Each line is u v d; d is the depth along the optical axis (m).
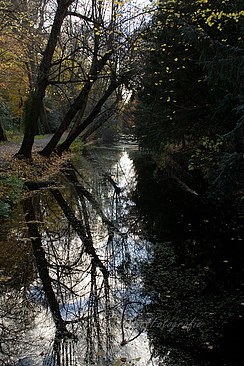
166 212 7.45
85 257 4.94
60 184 10.66
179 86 9.10
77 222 6.74
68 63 11.34
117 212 7.59
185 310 3.42
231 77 5.33
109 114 16.05
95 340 2.96
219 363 2.62
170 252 5.03
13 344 2.94
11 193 8.11
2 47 15.51
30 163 11.33
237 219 6.54
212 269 4.38
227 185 5.69
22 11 12.80
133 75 10.06
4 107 27.75
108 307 3.53
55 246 5.37
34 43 13.53
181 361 2.66
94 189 10.30
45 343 2.94
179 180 11.66
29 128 11.29
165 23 8.39
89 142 33.62
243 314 3.30
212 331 3.05
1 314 3.43
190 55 8.21
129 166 16.48
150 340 2.95
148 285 3.99
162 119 9.57
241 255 4.80
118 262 4.74
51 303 3.62
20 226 6.30
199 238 5.59
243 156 5.08
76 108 12.88
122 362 2.67
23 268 4.52
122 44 8.77
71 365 2.64
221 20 7.18
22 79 19.88
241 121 4.77
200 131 9.23
